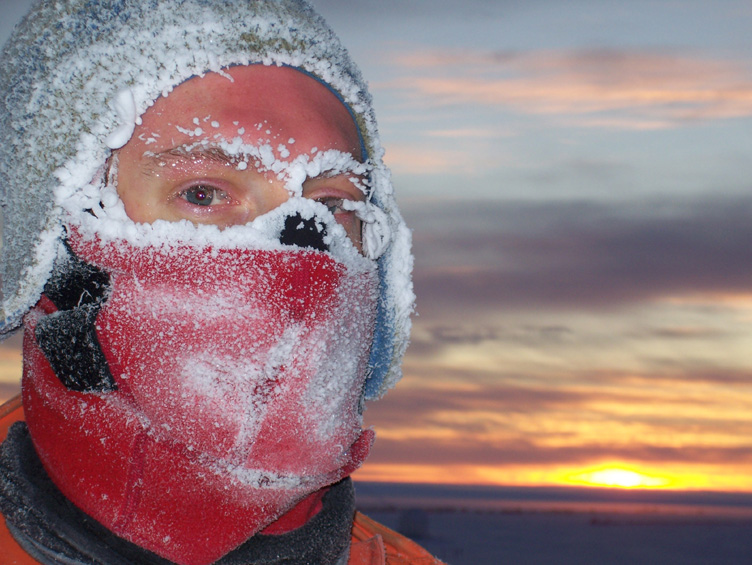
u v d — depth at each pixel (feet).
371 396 5.07
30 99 3.82
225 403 3.76
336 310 3.97
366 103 4.44
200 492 3.77
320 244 3.95
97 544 3.66
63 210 3.79
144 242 3.74
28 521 3.59
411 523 26.71
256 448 3.82
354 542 5.09
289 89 4.03
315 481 3.97
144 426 3.74
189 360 3.75
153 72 3.77
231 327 3.76
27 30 3.92
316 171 3.99
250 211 3.92
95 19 3.83
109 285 3.78
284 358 3.84
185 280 3.75
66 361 3.72
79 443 3.72
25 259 3.82
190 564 3.76
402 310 4.83
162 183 3.81
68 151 3.76
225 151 3.81
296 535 4.15
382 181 4.66
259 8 4.02
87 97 3.76
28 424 3.91
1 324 3.88
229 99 3.86
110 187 3.81
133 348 3.72
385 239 4.52
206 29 3.86
